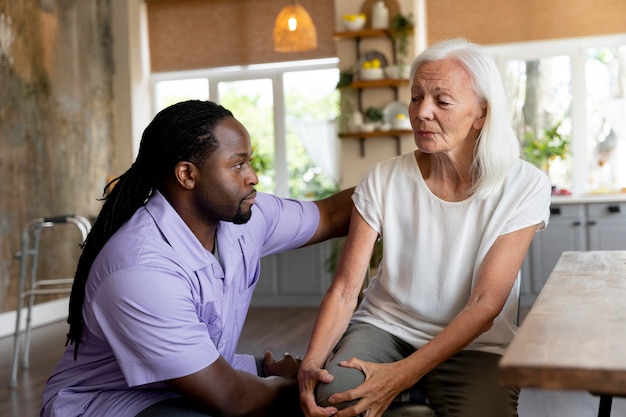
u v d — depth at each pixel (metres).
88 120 6.98
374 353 1.62
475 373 1.58
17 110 6.08
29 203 6.16
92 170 7.01
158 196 1.58
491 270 1.57
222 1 7.41
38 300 6.21
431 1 6.92
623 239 6.08
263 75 7.49
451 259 1.65
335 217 2.00
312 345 1.63
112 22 7.43
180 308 1.47
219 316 1.60
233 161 1.54
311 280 6.84
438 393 1.60
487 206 1.64
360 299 1.98
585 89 6.75
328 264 6.78
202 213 1.58
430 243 1.68
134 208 1.59
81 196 6.83
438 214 1.67
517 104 6.90
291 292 6.89
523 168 1.67
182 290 1.48
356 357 1.56
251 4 7.34
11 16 6.05
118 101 7.44
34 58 6.30
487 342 1.66
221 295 1.61
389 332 1.71
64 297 6.56
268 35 7.30
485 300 1.53
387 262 1.72
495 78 1.62
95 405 1.55
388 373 1.44
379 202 1.75
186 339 1.46
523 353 0.89
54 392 1.58
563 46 6.77
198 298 1.55
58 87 6.59
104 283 1.47
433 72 1.61
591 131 6.78
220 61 7.45
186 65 7.55
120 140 7.44
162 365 1.45
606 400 2.00
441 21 6.91
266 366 1.88
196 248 1.55
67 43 6.73
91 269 1.51
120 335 1.46
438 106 1.61
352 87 6.41
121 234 1.52
